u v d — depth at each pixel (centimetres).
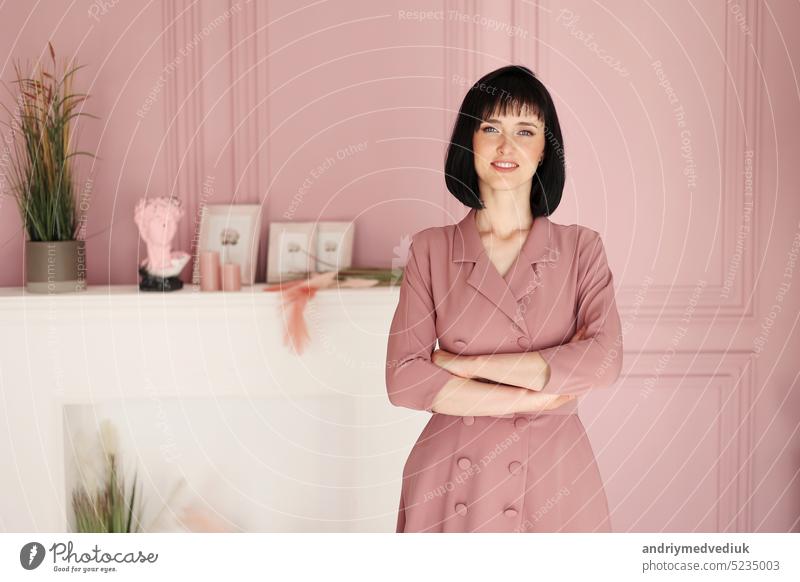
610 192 229
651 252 231
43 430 211
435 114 225
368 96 225
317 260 222
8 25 220
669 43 227
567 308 150
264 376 213
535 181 154
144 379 212
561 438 146
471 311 149
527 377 143
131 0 222
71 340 209
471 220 156
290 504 226
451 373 146
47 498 213
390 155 226
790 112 230
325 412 223
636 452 237
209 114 225
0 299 204
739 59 229
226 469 226
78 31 222
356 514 220
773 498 239
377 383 216
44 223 212
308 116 225
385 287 216
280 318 212
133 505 225
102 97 223
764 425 237
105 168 224
